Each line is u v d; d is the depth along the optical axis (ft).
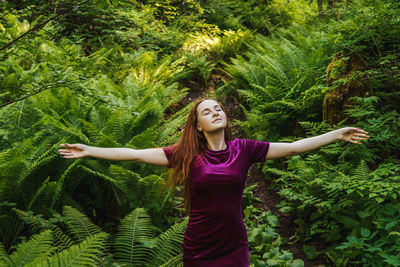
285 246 10.07
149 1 20.52
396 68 12.02
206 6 35.50
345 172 10.66
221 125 5.36
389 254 8.14
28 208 9.09
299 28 28.12
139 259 8.28
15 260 6.37
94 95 8.61
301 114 14.79
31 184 9.67
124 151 5.48
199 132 5.62
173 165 5.60
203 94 23.97
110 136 10.93
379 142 11.45
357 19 13.93
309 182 9.93
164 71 21.65
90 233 8.57
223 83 25.21
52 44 17.15
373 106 12.15
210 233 5.16
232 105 21.89
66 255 6.07
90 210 11.12
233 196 5.19
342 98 12.62
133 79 19.07
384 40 14.24
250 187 12.35
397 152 11.44
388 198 9.14
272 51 22.71
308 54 19.01
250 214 11.27
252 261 8.84
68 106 12.75
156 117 12.99
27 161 9.59
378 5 13.74
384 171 9.18
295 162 11.58
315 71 15.40
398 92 12.26
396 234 7.98
